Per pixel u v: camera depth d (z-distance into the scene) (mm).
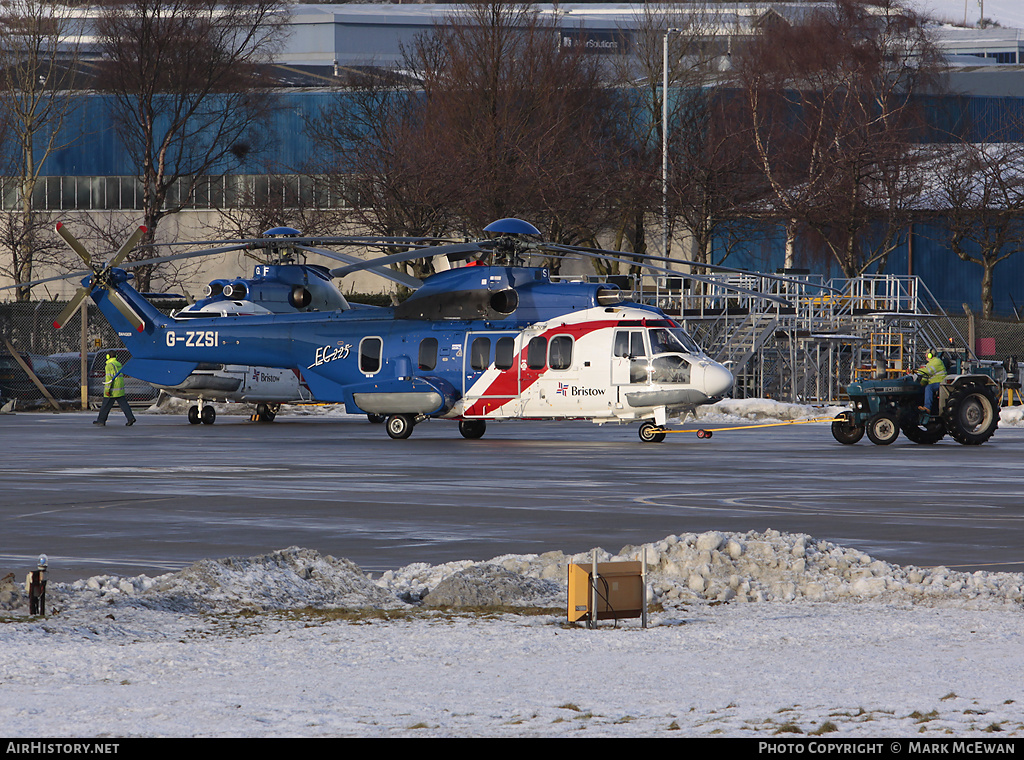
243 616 38812
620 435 133875
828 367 186875
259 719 26203
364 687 29219
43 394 195375
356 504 69688
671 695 28250
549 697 28094
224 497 73375
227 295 143500
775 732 24969
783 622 37469
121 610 38531
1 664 31766
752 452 109812
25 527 60062
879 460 101125
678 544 45906
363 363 127250
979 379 119688
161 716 26422
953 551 52562
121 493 75625
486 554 51844
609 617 36812
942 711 26547
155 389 195500
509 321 122875
